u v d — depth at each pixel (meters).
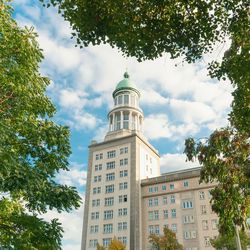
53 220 11.11
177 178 60.97
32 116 12.65
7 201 11.78
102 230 60.84
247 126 11.10
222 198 11.69
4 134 9.18
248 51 9.73
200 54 9.27
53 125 12.91
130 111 79.50
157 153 75.56
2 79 10.74
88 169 70.69
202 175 12.28
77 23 8.81
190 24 8.85
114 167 67.19
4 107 11.11
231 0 8.39
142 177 65.31
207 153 11.85
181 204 58.47
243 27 8.82
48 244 10.47
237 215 11.38
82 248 61.03
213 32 8.91
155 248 50.19
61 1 8.75
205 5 8.55
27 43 11.84
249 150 11.37
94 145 73.12
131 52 9.27
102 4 8.57
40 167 11.55
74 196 11.73
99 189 66.38
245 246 33.50
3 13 11.75
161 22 8.86
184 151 12.27
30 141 11.94
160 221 58.75
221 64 10.54
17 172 9.66
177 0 8.60
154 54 9.27
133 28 8.87
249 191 11.66
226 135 11.78
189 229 55.69
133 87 85.00
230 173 11.65
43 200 11.10
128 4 8.62
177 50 9.26
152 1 8.55
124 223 59.00
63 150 12.44
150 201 61.66
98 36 9.08
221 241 34.19
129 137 69.19
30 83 12.09
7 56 11.16
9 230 10.45
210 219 54.78
